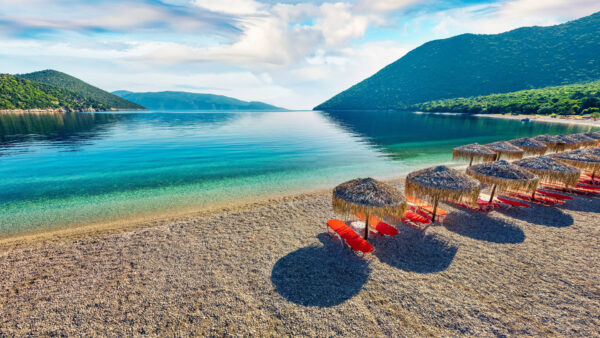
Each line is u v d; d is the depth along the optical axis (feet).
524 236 26.94
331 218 31.83
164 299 18.74
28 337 15.94
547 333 15.70
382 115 425.69
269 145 100.37
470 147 50.96
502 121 242.99
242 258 23.63
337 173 57.47
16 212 35.53
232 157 75.97
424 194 28.86
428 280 20.43
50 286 20.12
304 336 15.71
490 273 21.16
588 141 58.75
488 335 15.61
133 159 72.38
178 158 74.18
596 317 16.76
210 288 19.80
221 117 354.95
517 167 32.12
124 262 23.07
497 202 33.91
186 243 26.18
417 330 16.01
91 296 19.10
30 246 25.95
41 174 56.18
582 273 21.02
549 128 165.99
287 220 31.37
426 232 28.14
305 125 207.82
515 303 17.99
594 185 42.68
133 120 263.70
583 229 28.25
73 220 32.94
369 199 23.34
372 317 17.01
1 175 55.11
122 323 16.80
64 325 16.71
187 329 16.30
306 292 19.30
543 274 20.94
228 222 30.86
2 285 20.24
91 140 111.04
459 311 17.38
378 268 22.04
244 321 16.83
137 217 33.91
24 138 116.98
